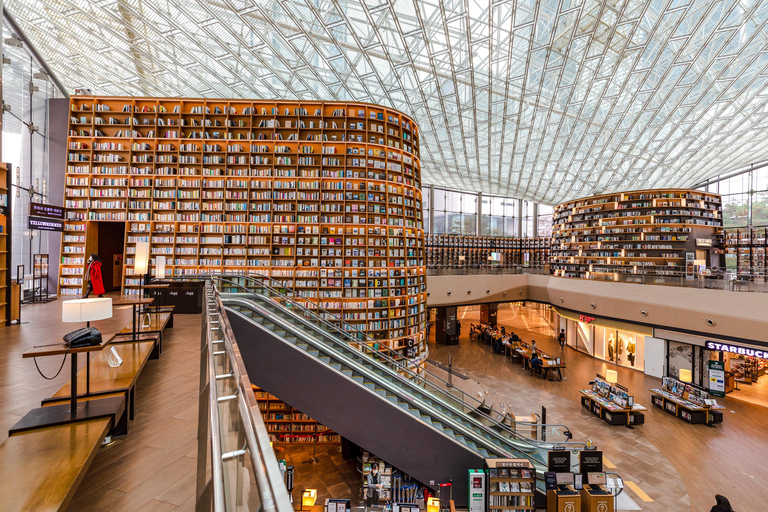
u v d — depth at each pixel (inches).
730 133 764.0
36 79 500.4
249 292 301.3
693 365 499.8
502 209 1456.7
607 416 401.7
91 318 117.1
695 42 493.4
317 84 621.0
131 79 629.3
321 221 447.8
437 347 743.7
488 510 253.1
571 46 505.4
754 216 1014.4
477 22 458.3
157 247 427.8
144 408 149.6
